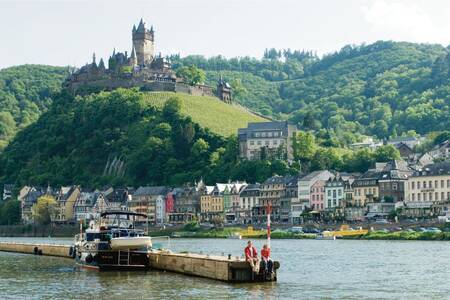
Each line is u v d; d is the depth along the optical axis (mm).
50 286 111125
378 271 128625
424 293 99312
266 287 105438
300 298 94812
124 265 133250
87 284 113000
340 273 125875
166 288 105812
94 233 143625
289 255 172250
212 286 106625
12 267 147375
